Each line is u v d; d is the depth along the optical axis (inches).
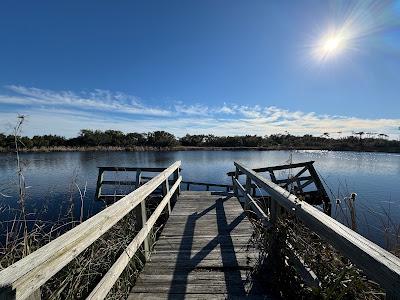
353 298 64.3
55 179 564.7
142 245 128.9
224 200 264.4
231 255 134.0
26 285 43.7
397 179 634.8
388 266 41.5
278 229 98.0
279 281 95.6
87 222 70.0
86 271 95.0
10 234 93.4
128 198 102.0
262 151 2122.3
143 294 100.8
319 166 945.5
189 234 165.2
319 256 78.7
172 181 265.9
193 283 108.3
